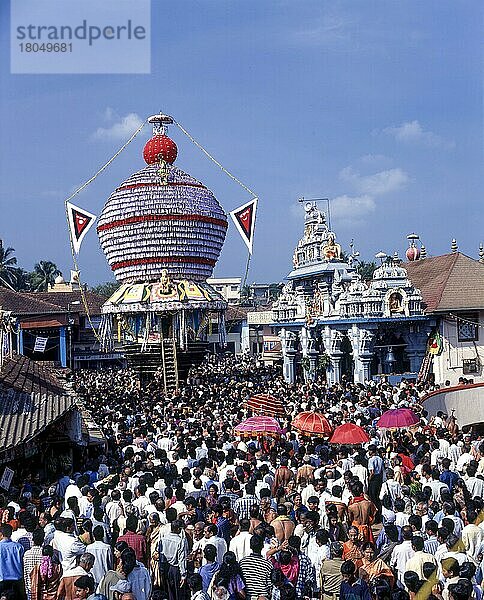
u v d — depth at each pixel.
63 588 12.61
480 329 53.91
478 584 14.05
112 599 12.41
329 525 15.75
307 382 51.81
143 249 59.03
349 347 58.88
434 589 12.17
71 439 25.06
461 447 23.67
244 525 14.45
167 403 38.12
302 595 13.33
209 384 52.16
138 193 59.25
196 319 59.75
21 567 13.53
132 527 14.75
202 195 60.84
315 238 58.69
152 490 17.48
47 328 65.62
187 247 59.38
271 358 79.88
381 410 32.69
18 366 34.62
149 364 58.69
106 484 17.91
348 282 55.19
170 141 61.66
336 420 29.50
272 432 24.30
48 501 18.19
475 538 14.48
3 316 35.69
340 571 12.88
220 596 12.07
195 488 17.98
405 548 13.85
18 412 22.27
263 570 12.86
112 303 60.09
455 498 16.89
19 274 109.94
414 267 62.97
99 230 61.72
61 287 95.56
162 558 14.10
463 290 54.25
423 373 52.56
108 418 32.94
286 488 18.62
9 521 15.27
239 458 21.41
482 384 38.69
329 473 19.25
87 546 13.65
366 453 21.70
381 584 12.47
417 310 52.44
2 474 21.72
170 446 25.17
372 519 16.70
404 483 19.22
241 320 98.62
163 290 58.53
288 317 62.44
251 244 59.69
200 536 14.34
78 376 62.56
